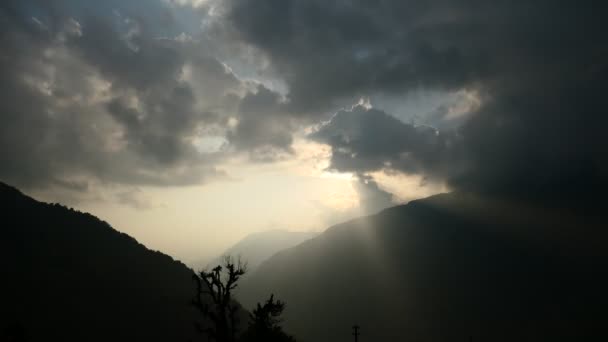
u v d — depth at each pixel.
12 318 80.25
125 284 121.81
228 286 27.94
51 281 104.94
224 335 26.97
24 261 112.88
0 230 129.25
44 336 78.56
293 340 33.28
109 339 86.19
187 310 111.44
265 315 30.17
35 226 141.38
